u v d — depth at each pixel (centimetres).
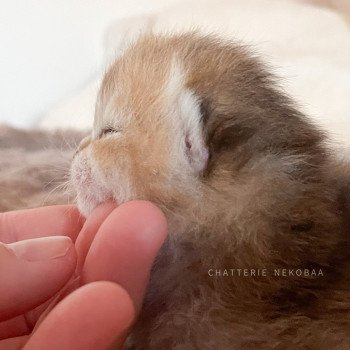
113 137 14
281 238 13
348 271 13
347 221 14
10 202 21
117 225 12
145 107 14
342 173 14
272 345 13
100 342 10
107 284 11
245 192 13
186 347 13
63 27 40
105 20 41
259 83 14
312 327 12
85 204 14
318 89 28
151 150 14
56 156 24
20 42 40
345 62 32
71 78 41
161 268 14
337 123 24
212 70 14
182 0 42
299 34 35
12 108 41
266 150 13
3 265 12
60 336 10
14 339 13
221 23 35
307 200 13
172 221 13
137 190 14
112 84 15
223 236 13
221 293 13
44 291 12
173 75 14
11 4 39
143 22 36
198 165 13
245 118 13
